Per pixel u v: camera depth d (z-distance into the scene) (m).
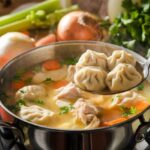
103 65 0.66
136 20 0.86
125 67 0.63
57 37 0.91
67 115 0.64
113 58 0.67
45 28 0.95
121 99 0.67
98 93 0.62
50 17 0.95
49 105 0.67
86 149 0.58
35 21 0.94
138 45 0.87
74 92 0.68
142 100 0.66
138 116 0.58
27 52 0.73
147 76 0.64
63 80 0.73
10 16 0.95
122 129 0.58
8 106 0.66
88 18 0.88
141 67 0.67
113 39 0.88
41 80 0.73
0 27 0.92
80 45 0.75
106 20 0.94
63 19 0.89
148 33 0.85
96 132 0.56
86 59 0.66
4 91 0.69
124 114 0.64
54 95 0.69
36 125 0.57
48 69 0.75
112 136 0.58
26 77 0.73
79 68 0.66
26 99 0.68
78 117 0.63
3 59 0.83
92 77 0.63
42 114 0.63
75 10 0.97
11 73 0.71
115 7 0.92
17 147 0.63
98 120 0.62
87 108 0.64
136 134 0.60
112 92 0.62
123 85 0.63
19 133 0.59
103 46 0.74
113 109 0.65
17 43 0.83
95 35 0.87
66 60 0.76
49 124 0.62
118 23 0.88
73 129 0.57
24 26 0.94
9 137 0.62
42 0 1.06
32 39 0.87
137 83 0.63
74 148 0.58
